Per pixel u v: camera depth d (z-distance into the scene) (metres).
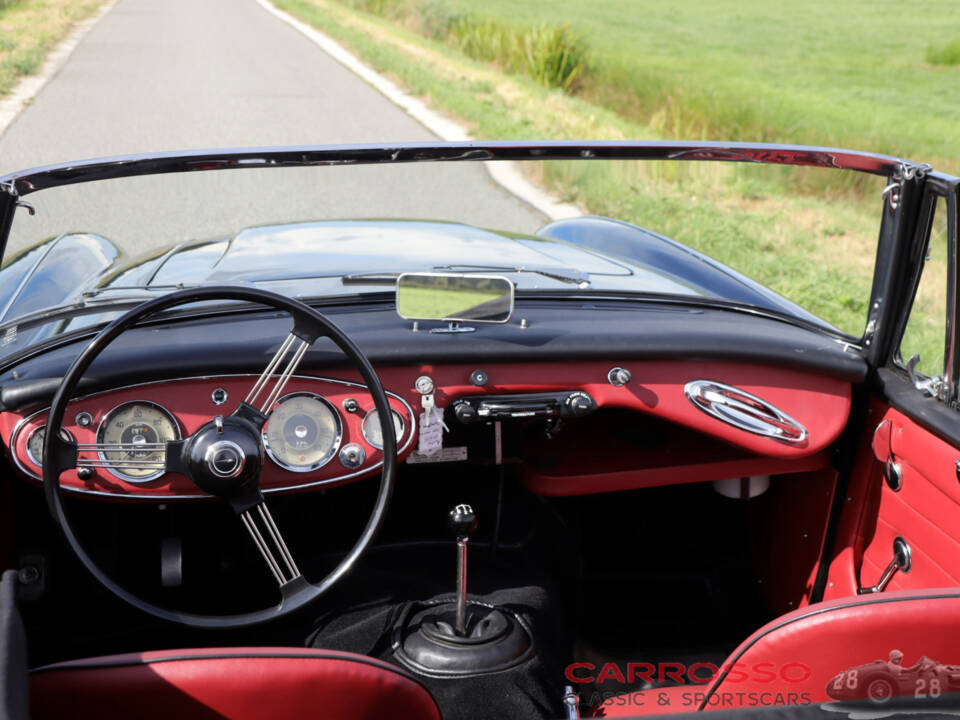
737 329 2.10
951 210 1.76
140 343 1.92
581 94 17.22
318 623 2.09
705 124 12.66
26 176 1.86
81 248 2.17
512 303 1.95
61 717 1.24
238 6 42.28
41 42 24.58
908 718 1.19
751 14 40.97
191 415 1.88
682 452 2.31
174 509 2.21
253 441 1.78
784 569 2.38
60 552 2.15
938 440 1.82
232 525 2.29
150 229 2.17
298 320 1.79
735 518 2.60
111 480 1.85
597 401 2.04
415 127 10.90
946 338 1.83
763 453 2.07
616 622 2.37
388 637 2.00
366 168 2.15
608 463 2.28
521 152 2.10
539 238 2.46
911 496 1.93
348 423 1.95
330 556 2.31
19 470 1.85
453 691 1.85
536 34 18.62
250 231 2.30
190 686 1.26
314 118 12.88
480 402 2.02
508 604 2.11
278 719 1.30
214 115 13.64
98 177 2.00
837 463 2.18
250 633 2.12
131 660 1.27
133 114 13.81
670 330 2.05
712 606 2.43
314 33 30.08
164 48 24.86
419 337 1.98
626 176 2.29
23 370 1.88
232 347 1.89
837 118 16.11
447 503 2.41
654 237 2.53
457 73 16.55
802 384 2.06
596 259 2.46
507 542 2.33
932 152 12.94
